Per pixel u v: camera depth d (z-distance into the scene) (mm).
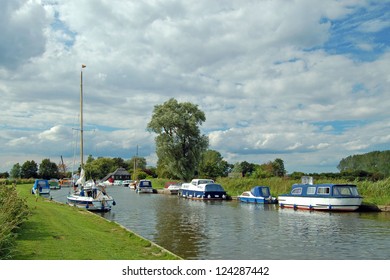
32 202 31500
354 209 34688
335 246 19531
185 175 76500
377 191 38125
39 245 13914
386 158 81438
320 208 35500
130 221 29531
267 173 65562
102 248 14812
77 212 29656
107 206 36438
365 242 20609
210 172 83188
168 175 92688
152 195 66188
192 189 56594
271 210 37250
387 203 35562
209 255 17625
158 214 34344
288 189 48000
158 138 76250
